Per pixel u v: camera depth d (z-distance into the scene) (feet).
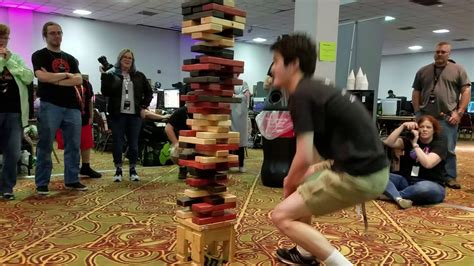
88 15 35.76
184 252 6.72
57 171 15.52
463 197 12.62
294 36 5.27
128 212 9.96
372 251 7.61
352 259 7.18
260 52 50.72
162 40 42.22
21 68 10.53
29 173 14.76
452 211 10.76
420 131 11.83
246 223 9.18
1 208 10.06
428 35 41.09
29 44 34.27
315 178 5.10
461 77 14.10
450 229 9.11
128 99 13.62
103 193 12.01
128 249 7.41
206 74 6.53
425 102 14.64
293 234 5.21
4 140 10.75
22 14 33.81
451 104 14.16
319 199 5.03
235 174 16.14
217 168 6.63
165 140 17.98
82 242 7.73
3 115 10.47
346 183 4.86
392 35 41.22
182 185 13.46
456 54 49.19
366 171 4.83
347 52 15.42
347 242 8.09
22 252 7.15
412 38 42.83
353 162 4.84
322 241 5.16
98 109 22.17
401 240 8.28
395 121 19.66
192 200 6.66
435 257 7.34
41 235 8.09
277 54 5.30
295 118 4.95
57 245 7.55
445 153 11.79
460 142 35.88
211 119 6.51
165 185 13.43
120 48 39.47
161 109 21.66
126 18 36.86
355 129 4.87
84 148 14.43
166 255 7.13
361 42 14.92
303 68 5.17
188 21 6.62
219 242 7.10
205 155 6.57
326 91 4.94
